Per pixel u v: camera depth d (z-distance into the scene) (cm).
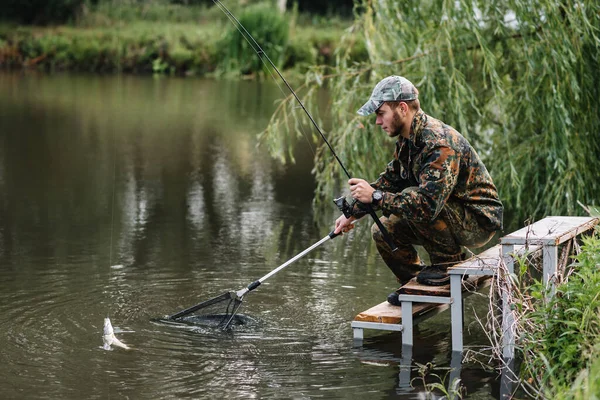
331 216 926
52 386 462
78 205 949
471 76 915
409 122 520
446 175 507
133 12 3062
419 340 547
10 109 1700
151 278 675
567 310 458
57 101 1853
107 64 2686
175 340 538
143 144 1369
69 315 581
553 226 535
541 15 825
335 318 588
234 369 491
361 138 893
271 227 870
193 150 1328
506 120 855
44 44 2717
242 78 2572
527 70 834
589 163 831
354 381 475
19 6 2938
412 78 877
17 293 627
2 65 2688
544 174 881
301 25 3212
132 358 505
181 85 2295
